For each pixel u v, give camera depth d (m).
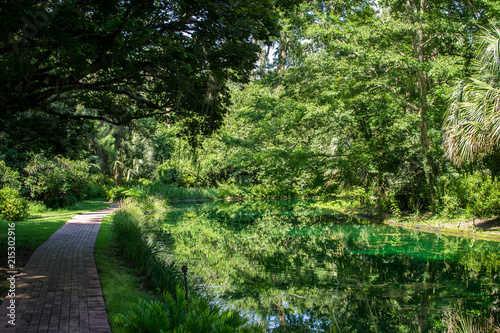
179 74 7.03
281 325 4.84
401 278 7.06
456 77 13.12
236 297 5.98
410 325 4.80
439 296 5.96
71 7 4.79
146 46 6.69
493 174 12.54
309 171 16.14
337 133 19.05
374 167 16.03
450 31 13.75
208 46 6.97
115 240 9.28
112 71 7.88
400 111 15.20
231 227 15.15
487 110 9.58
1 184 15.42
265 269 7.90
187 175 37.00
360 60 14.58
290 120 16.78
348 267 8.04
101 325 3.66
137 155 35.03
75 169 20.69
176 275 6.33
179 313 3.10
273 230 14.22
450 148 10.77
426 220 14.08
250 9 6.32
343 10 16.94
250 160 16.39
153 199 24.42
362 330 4.67
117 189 26.03
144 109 9.28
